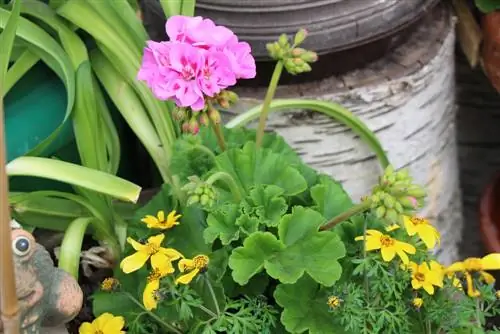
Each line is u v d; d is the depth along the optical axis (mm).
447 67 1008
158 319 739
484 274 783
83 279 876
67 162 834
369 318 731
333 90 918
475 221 1243
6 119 851
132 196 786
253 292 760
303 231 750
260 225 768
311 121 919
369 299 748
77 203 851
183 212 797
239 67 727
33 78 880
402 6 913
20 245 648
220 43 721
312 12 882
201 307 716
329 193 809
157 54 716
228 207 760
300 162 850
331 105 886
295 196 805
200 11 894
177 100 719
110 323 744
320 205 788
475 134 1240
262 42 884
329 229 765
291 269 730
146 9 999
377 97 926
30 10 887
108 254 840
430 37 985
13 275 613
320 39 886
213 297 715
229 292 759
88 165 833
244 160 793
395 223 747
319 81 931
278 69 790
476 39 1036
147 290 721
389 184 702
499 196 1076
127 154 1006
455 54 1189
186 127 732
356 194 972
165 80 716
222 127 847
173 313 748
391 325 727
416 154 990
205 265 709
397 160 976
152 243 739
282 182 795
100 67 892
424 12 937
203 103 718
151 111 856
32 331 681
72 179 783
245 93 922
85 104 834
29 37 838
